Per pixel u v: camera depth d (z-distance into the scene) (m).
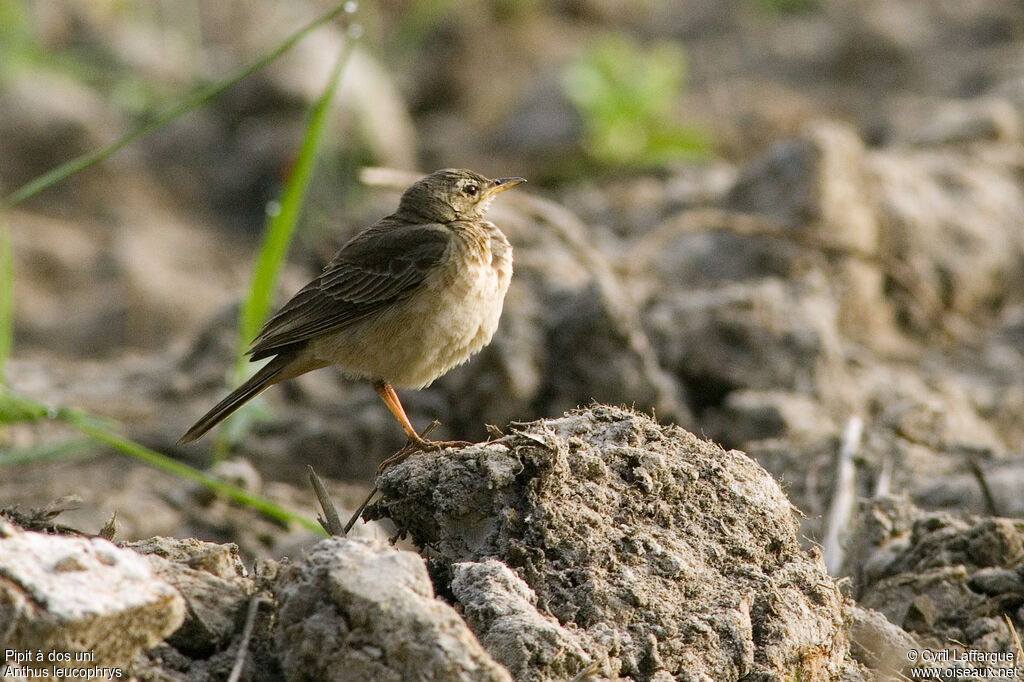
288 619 5.82
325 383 14.29
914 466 11.45
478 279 9.27
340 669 5.65
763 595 6.91
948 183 18.34
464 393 13.20
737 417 13.10
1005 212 18.09
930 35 28.02
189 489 12.04
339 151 23.53
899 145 21.16
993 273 17.39
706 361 13.88
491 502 6.91
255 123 25.11
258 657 6.08
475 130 26.45
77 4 27.83
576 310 13.27
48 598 5.43
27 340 19.88
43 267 21.17
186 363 15.41
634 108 23.00
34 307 20.45
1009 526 8.99
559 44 29.84
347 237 15.96
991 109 21.23
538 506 6.82
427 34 28.72
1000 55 26.39
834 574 9.24
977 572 8.76
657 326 14.13
